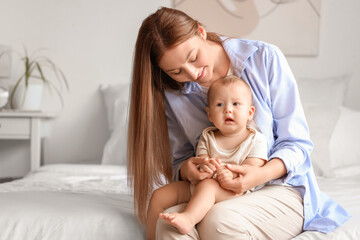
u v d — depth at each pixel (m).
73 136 3.06
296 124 1.27
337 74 3.05
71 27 3.02
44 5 3.00
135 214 1.29
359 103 3.03
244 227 1.03
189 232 1.04
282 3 3.01
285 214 1.15
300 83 2.76
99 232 1.19
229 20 3.01
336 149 2.35
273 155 1.21
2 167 3.06
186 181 1.25
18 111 2.71
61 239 1.17
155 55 1.23
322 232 1.17
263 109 1.29
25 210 1.26
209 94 1.28
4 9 2.98
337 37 3.04
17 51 3.00
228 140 1.26
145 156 1.29
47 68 3.02
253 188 1.23
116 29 3.03
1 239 1.16
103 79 3.05
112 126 2.82
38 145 2.71
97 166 2.39
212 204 1.09
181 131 1.49
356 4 3.03
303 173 1.24
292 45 3.02
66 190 1.67
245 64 1.29
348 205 1.44
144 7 3.02
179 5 3.00
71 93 3.04
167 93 1.43
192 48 1.19
